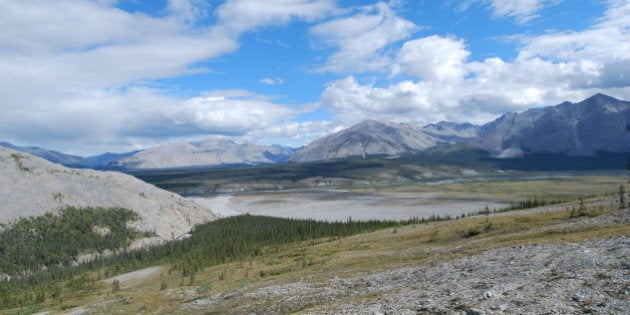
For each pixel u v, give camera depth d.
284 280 74.31
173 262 166.88
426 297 35.72
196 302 69.75
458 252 66.62
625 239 45.25
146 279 138.62
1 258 189.62
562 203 148.38
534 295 29.89
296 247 155.25
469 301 31.12
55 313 88.44
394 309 32.94
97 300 101.88
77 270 175.50
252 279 90.19
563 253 44.62
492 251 57.00
